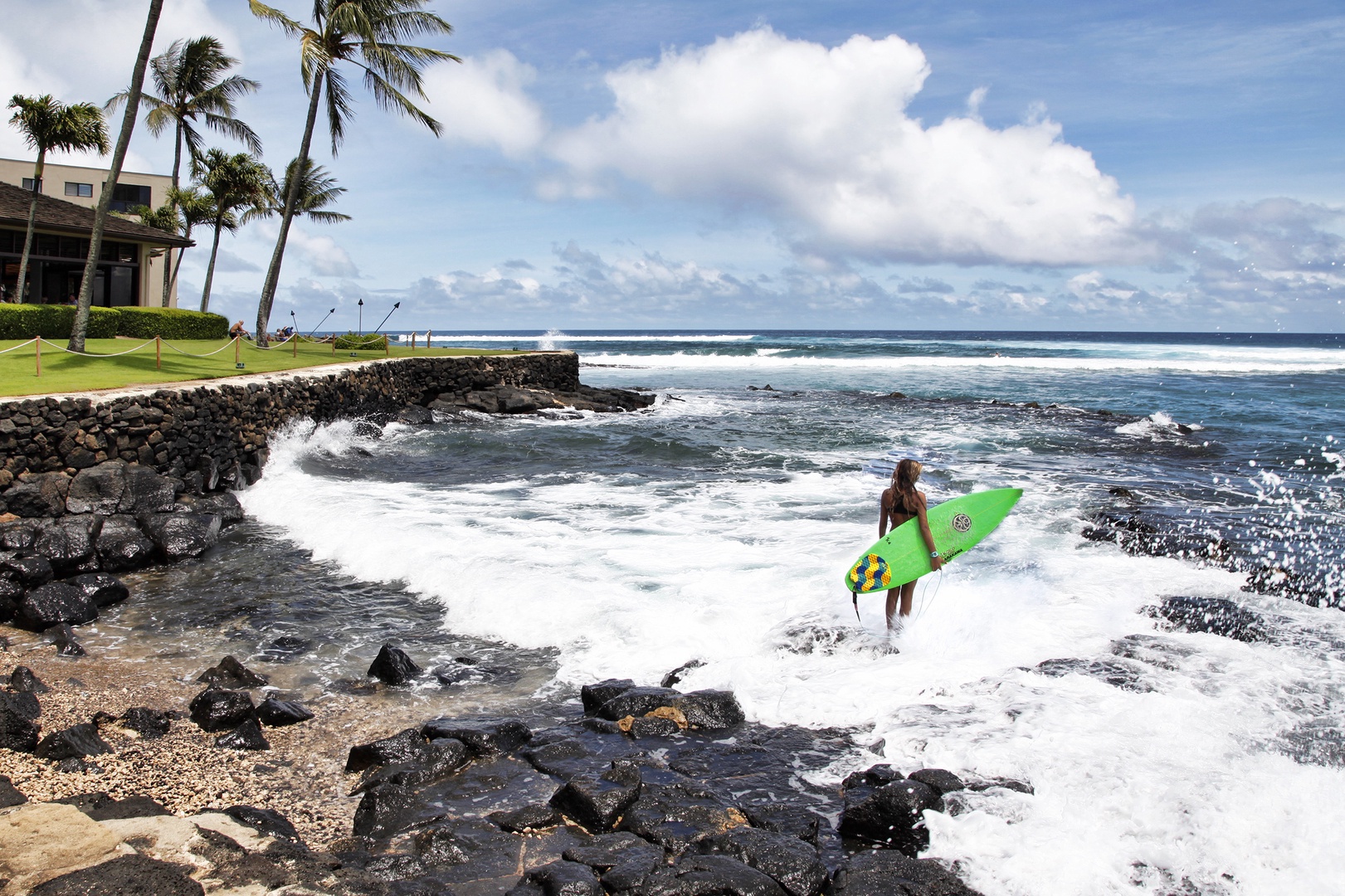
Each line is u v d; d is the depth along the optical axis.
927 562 7.78
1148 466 17.83
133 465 12.80
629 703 6.45
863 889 4.21
